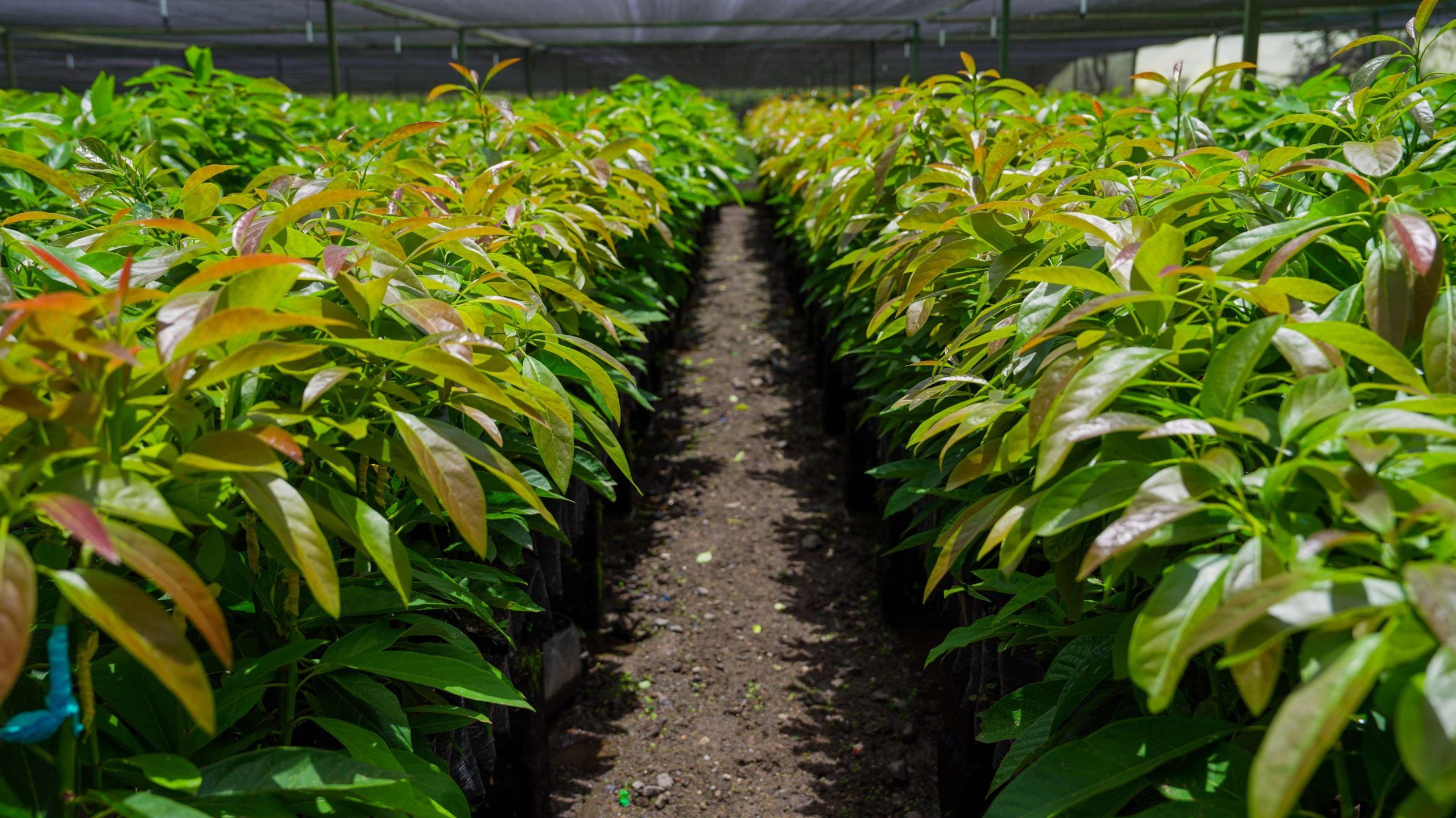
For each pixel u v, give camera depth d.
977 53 20.53
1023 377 1.54
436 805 1.20
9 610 0.75
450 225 1.83
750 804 2.67
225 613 1.52
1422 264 1.06
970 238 1.87
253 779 1.09
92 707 1.04
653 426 5.71
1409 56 1.93
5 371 0.89
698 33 16.62
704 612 3.73
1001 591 1.83
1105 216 1.70
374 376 1.37
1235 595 0.86
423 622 1.59
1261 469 1.05
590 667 3.33
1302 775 0.72
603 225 2.63
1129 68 21.81
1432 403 0.92
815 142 5.55
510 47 17.58
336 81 7.36
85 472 0.91
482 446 1.24
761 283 9.70
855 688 3.21
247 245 1.27
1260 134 3.29
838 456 5.29
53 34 14.35
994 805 1.10
